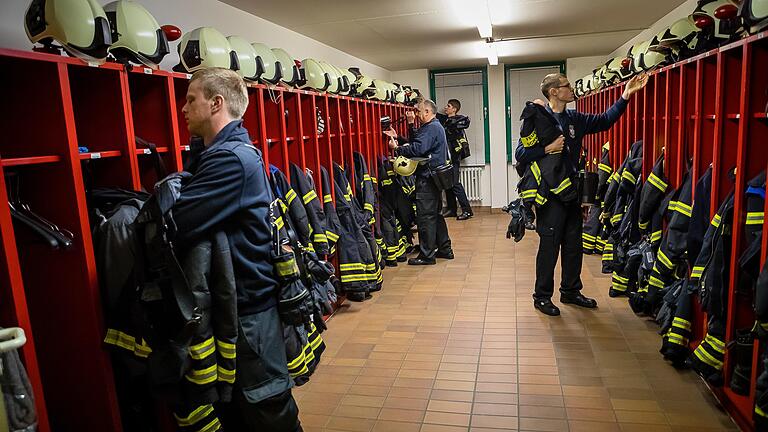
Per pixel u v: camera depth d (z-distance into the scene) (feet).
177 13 11.02
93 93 6.88
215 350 5.66
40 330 6.40
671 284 10.64
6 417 4.64
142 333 5.98
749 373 7.83
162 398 5.67
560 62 29.43
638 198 12.78
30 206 6.12
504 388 9.40
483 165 31.22
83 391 6.47
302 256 6.90
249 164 5.65
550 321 12.41
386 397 9.29
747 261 7.04
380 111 19.63
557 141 11.66
